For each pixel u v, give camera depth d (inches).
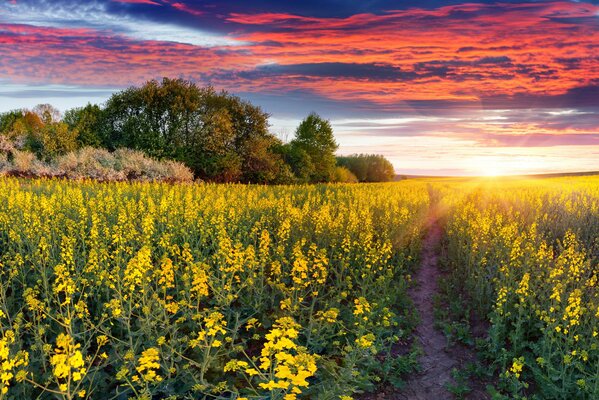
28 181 1116.5
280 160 2180.1
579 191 1117.7
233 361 219.0
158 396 251.9
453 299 462.0
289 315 336.5
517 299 399.2
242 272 392.5
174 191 898.7
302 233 561.3
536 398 274.1
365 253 478.9
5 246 491.8
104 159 1406.3
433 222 1005.8
